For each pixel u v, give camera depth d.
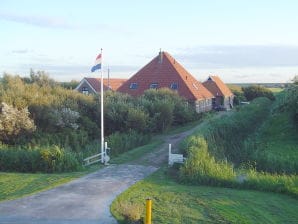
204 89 58.62
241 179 17.73
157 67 54.19
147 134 31.81
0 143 23.77
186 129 38.31
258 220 13.06
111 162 22.34
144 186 16.95
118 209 13.53
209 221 12.73
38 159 20.03
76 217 12.85
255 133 36.00
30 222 12.39
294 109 33.75
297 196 15.89
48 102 28.66
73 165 20.12
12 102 27.14
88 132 29.47
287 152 26.52
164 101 36.66
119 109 32.25
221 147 26.98
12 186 16.59
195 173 18.02
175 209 13.76
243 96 81.44
